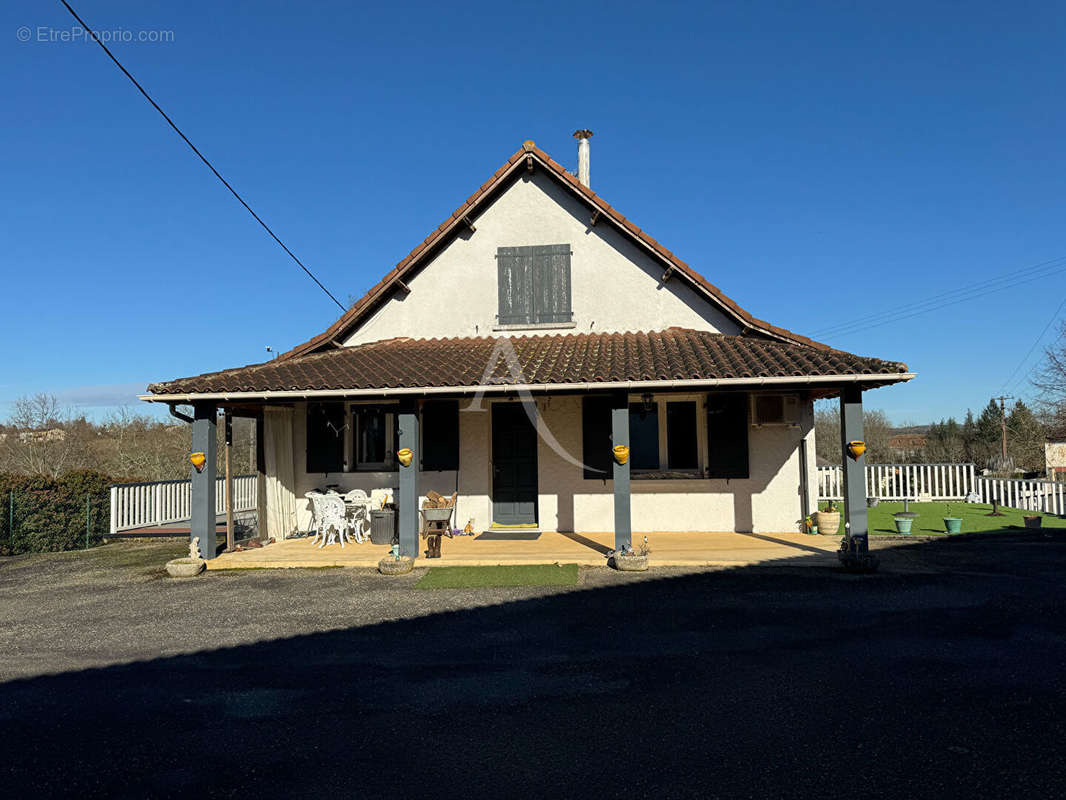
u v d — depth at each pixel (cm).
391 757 427
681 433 1273
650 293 1312
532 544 1127
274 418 1221
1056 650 596
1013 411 4159
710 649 615
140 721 488
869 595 800
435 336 1342
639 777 395
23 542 1294
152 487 1641
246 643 666
